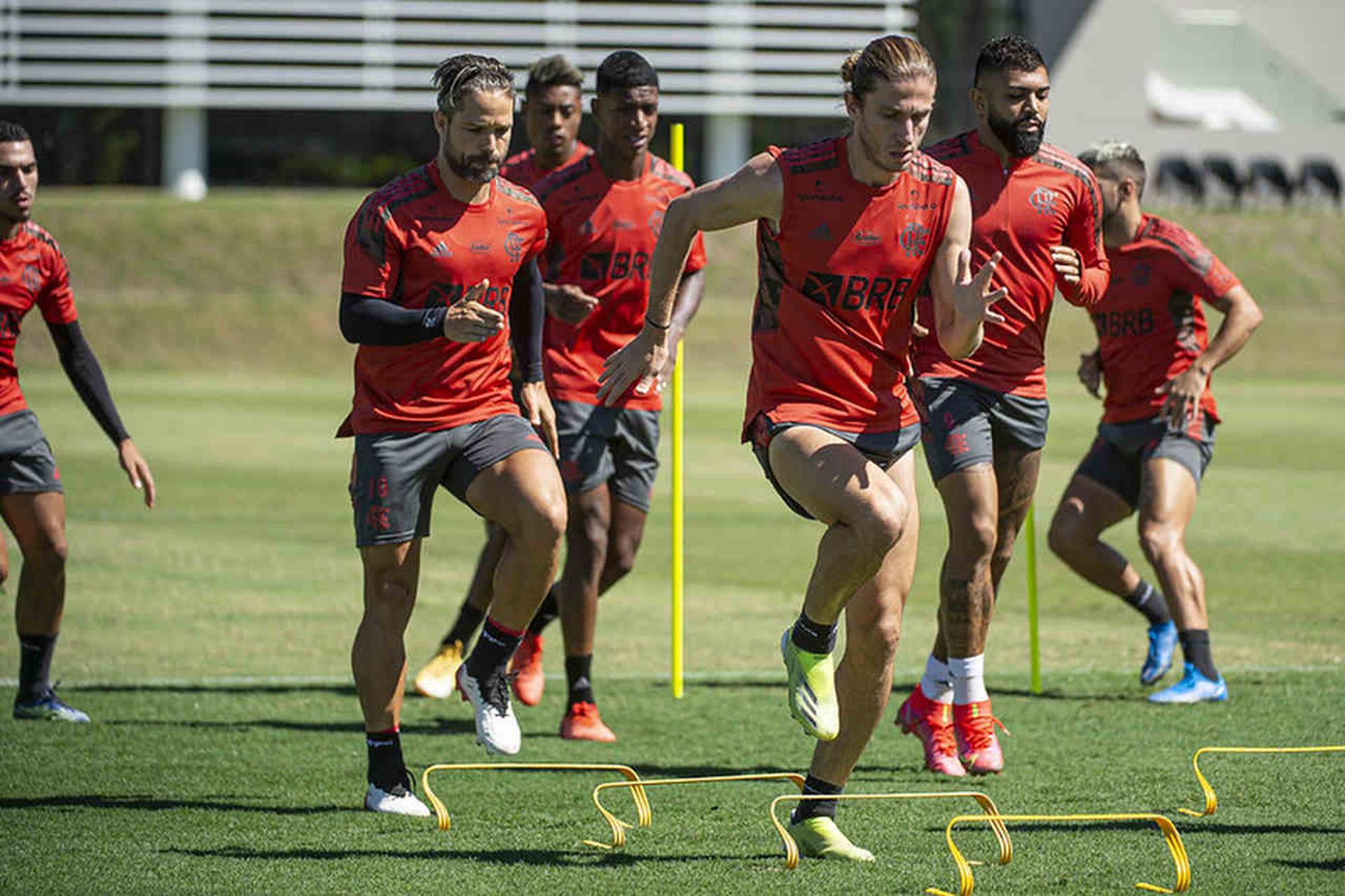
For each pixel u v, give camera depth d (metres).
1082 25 183.88
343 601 40.16
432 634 36.72
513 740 20.91
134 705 28.83
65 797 22.14
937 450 24.22
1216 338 29.22
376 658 21.16
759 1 177.75
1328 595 40.72
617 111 28.22
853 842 19.81
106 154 176.50
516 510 20.61
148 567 44.59
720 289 129.38
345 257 20.81
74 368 27.36
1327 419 88.81
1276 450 74.69
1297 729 26.55
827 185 18.36
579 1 176.88
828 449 18.12
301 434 79.44
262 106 175.00
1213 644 34.81
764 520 55.62
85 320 118.75
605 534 27.62
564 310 27.27
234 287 127.56
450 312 19.81
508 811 21.56
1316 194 180.50
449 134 20.53
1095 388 30.88
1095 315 30.53
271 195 159.50
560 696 30.69
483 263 21.05
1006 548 25.59
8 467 26.88
